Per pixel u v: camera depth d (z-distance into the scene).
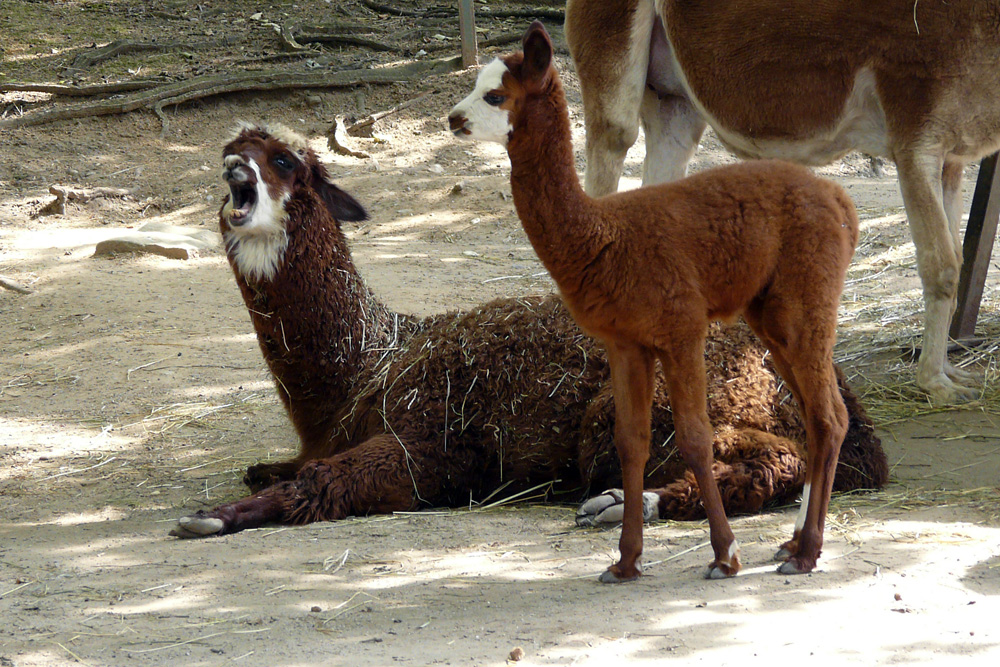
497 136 6.60
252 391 13.19
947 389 11.56
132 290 17.45
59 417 12.42
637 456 6.86
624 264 6.57
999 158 12.80
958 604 6.33
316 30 32.47
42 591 7.14
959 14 11.05
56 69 29.42
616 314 6.66
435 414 9.28
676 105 14.26
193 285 17.84
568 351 9.23
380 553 7.77
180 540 8.32
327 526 8.53
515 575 7.18
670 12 12.80
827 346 6.96
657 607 6.39
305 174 9.53
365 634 6.17
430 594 6.84
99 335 15.36
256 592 6.98
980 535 7.71
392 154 26.05
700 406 6.73
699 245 6.71
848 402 9.10
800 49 11.86
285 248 9.41
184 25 33.12
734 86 12.41
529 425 9.19
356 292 9.91
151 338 15.20
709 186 6.93
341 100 28.45
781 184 6.98
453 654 5.78
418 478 9.05
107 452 11.25
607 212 6.67
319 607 6.64
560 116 6.62
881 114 11.82
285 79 28.45
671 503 8.28
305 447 10.09
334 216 9.94
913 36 11.23
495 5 35.22
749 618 6.16
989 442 10.36
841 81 11.77
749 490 8.27
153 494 9.98
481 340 9.48
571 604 6.53
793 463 8.41
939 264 11.53
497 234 21.42
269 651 5.93
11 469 10.79
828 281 6.92
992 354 12.99
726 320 7.23
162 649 6.02
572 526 8.36
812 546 6.92
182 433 11.84
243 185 9.19
